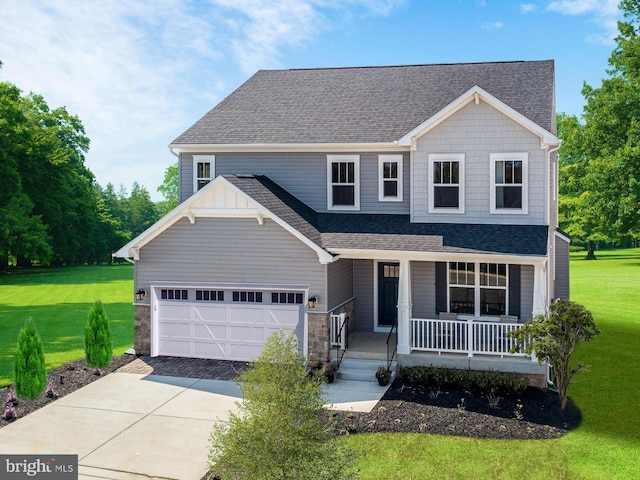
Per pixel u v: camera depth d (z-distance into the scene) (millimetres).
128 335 25969
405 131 21578
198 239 19953
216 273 19859
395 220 20938
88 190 73938
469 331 18094
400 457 12797
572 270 55719
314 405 9977
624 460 12625
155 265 20422
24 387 15906
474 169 19828
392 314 21844
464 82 24031
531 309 19688
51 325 28234
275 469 9250
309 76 27000
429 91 23938
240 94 26219
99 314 19109
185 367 19422
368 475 11953
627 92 51219
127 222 115812
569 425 14664
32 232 54500
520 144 19359
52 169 62375
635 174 50469
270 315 19547
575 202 65438
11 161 53688
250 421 9891
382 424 14562
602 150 53531
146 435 14156
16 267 72438
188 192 23562
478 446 13375
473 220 19906
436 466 12359
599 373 19375
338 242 19547
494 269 20047
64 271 65188
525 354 17125
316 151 22188
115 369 19266
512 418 15023
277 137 22516
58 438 13977
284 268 19234
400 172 21531
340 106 24031
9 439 13914
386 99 24000
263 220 19234
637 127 49344
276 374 9852
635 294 38906
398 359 18562
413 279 20812
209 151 23266
